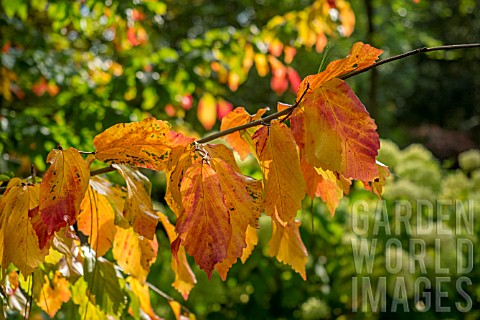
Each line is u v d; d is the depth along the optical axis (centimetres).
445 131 1352
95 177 112
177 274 123
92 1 282
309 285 374
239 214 89
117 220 109
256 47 293
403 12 682
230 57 294
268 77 830
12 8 296
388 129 1213
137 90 271
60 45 372
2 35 312
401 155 426
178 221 86
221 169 90
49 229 87
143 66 275
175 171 90
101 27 414
